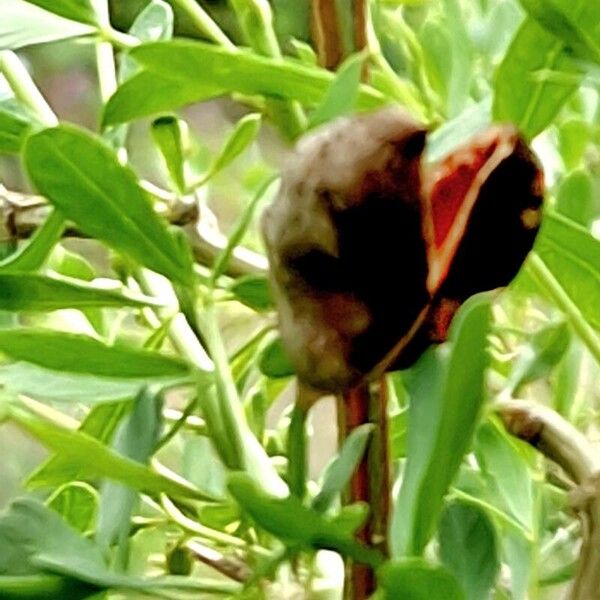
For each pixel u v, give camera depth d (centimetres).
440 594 18
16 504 22
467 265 19
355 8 24
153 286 27
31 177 22
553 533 31
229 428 23
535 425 23
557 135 33
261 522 19
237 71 23
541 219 19
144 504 30
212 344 24
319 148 18
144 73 24
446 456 19
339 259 19
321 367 19
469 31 31
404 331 19
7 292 24
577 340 29
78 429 26
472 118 24
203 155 37
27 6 25
